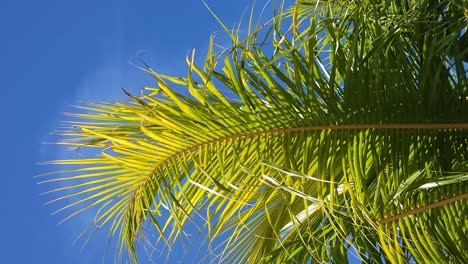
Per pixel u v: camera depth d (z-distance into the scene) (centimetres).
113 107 272
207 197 281
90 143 267
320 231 323
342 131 269
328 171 282
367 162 302
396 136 273
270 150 267
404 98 275
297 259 328
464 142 283
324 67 291
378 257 304
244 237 337
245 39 262
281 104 266
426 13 300
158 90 271
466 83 285
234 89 268
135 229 288
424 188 264
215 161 273
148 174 276
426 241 279
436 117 277
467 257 276
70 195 277
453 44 289
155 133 273
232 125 266
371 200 297
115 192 281
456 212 281
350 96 269
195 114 263
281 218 339
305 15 351
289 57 275
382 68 279
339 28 285
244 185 273
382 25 304
